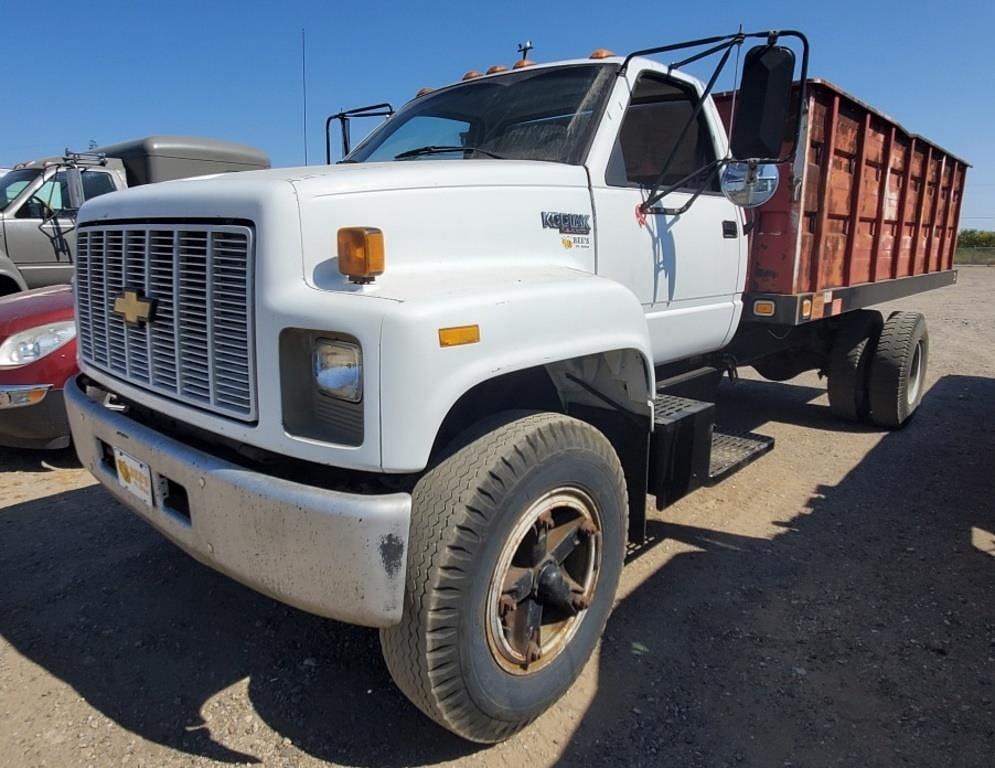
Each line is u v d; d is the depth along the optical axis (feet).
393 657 7.27
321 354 7.04
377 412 6.59
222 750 8.10
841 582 11.76
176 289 7.89
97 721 8.54
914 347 19.94
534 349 7.72
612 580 9.15
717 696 8.98
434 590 6.94
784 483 16.26
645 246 11.14
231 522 7.29
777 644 10.06
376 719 8.59
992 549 12.95
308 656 9.77
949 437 19.85
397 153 12.60
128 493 8.93
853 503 15.11
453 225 8.38
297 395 7.14
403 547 6.73
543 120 11.24
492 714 7.66
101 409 9.48
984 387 26.30
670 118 12.45
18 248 28.07
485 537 7.17
